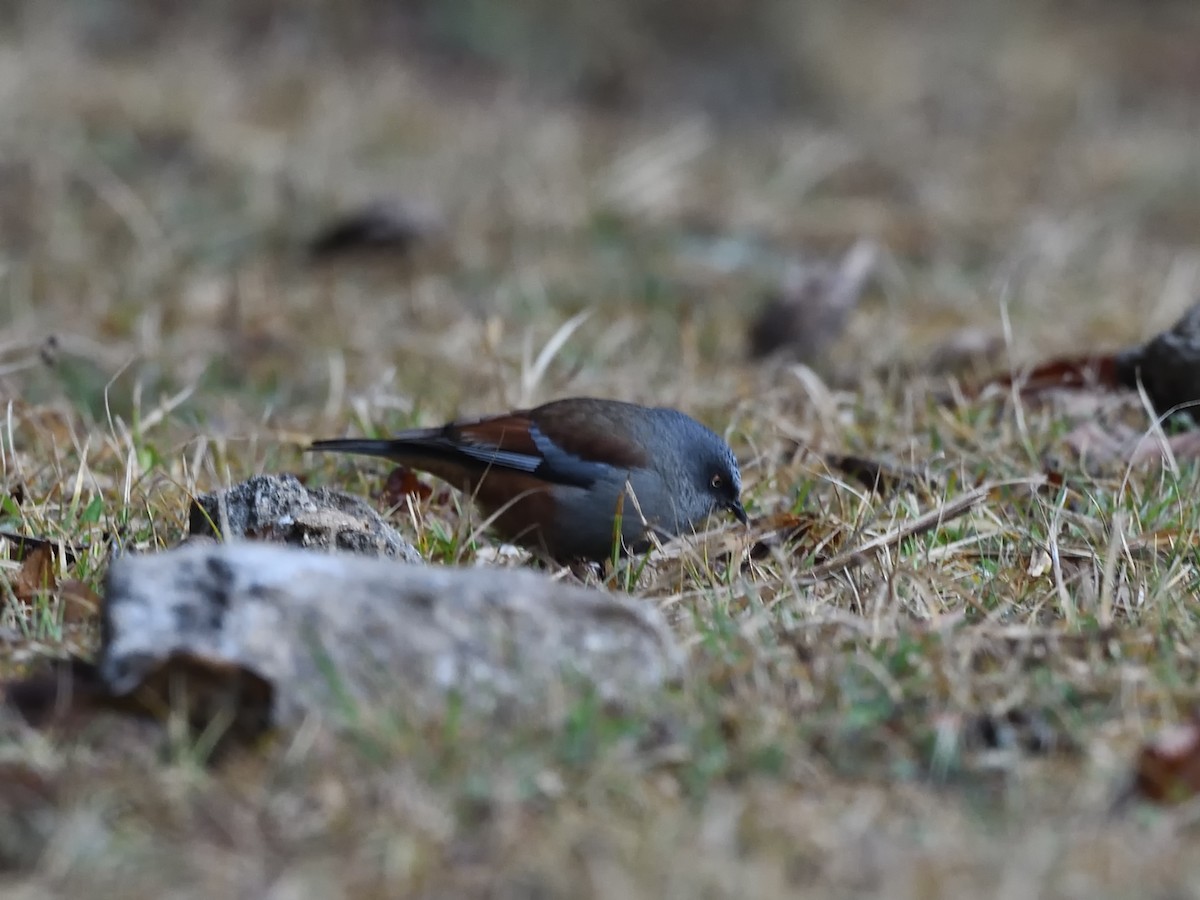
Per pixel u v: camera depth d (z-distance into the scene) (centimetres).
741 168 2402
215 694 665
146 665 671
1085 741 679
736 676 723
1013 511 1023
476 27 2828
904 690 719
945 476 1079
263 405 1393
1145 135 2747
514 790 625
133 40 2658
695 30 2934
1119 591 843
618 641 713
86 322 1617
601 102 2844
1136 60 3225
